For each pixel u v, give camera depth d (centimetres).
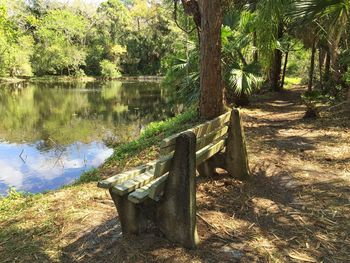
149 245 292
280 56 1612
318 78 1830
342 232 313
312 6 667
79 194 439
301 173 459
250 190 402
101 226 334
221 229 319
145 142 721
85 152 1182
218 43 718
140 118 1888
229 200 376
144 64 5797
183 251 285
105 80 4981
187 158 277
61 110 2242
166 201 291
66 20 5181
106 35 5597
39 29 4838
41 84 4278
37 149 1248
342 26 767
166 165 278
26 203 436
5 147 1284
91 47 5581
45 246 309
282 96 1416
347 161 501
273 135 681
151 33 5547
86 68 5550
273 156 537
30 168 1005
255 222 332
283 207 362
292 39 1781
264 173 460
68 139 1413
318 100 1104
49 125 1736
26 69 4644
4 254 301
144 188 288
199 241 298
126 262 274
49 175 936
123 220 301
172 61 1265
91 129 1616
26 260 289
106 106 2397
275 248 291
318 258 278
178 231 290
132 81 4791
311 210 355
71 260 285
